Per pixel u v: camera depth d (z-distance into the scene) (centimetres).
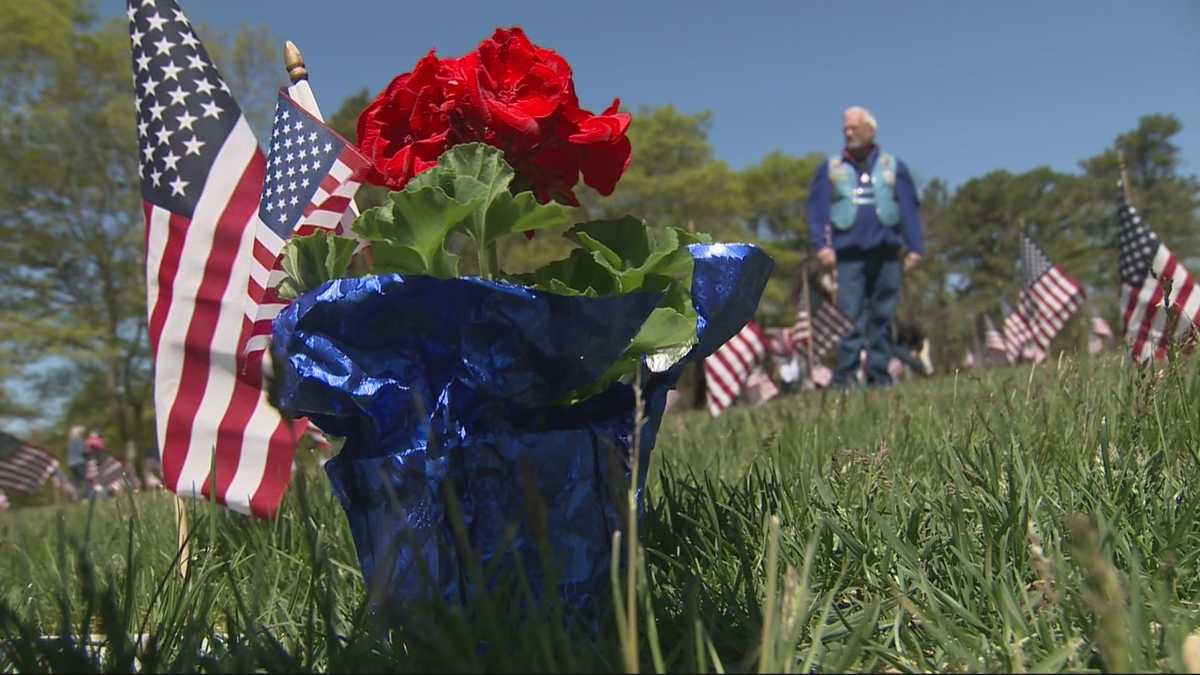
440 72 177
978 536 190
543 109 173
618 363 165
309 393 148
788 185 4722
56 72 2448
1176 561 171
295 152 235
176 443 262
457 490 151
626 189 3747
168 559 251
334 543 239
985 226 7356
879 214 830
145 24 283
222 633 194
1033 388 310
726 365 906
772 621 119
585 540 156
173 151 278
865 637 146
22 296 2625
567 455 154
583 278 167
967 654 137
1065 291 1421
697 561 197
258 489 256
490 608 124
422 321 147
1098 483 199
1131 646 122
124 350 2750
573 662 122
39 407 2791
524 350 146
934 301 6906
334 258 164
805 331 1298
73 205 2594
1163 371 242
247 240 272
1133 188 7550
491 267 167
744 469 298
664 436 474
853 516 205
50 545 342
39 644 136
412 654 136
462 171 162
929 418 312
